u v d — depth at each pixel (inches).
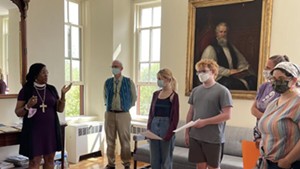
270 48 125.7
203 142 86.9
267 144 61.0
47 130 100.8
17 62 123.8
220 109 86.1
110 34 176.7
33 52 131.4
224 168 109.6
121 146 145.6
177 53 154.0
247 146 80.0
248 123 131.6
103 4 179.0
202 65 88.9
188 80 148.7
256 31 128.0
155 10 178.7
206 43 142.7
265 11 125.2
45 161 104.9
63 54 146.1
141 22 185.9
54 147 103.8
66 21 175.0
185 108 151.4
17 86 124.3
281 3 122.5
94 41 184.7
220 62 138.5
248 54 130.4
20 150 98.3
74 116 180.5
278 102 61.5
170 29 156.1
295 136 56.1
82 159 167.8
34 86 100.7
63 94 106.3
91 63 186.9
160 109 97.2
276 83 59.8
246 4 130.1
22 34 124.4
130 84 145.2
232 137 129.0
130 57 189.3
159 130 95.0
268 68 79.2
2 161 116.0
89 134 168.2
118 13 178.4
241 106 133.5
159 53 176.4
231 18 134.6
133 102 146.6
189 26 147.3
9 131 103.8
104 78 180.5
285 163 56.9
